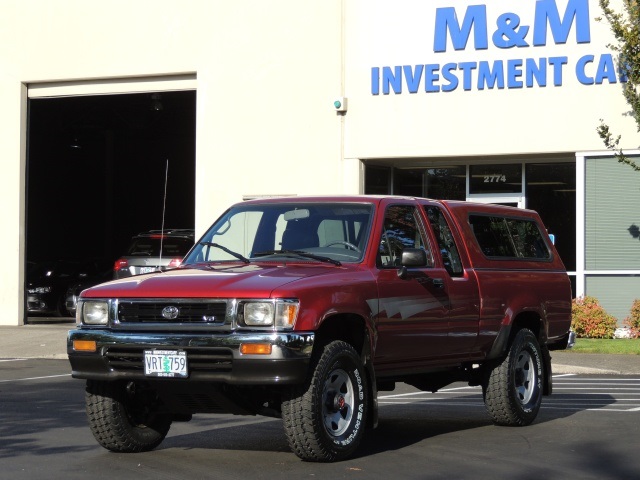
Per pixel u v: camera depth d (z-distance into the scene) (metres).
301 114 23.02
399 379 10.46
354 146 22.61
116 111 35.38
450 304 9.86
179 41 24.00
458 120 21.81
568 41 21.03
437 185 23.22
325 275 8.66
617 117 20.72
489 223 10.89
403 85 22.23
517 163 22.52
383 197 9.73
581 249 20.97
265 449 9.27
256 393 8.70
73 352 8.66
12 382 15.30
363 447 9.38
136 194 41.38
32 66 25.20
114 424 8.89
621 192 20.78
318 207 9.69
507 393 10.52
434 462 8.59
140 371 8.44
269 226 9.74
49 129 36.84
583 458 8.78
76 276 29.11
